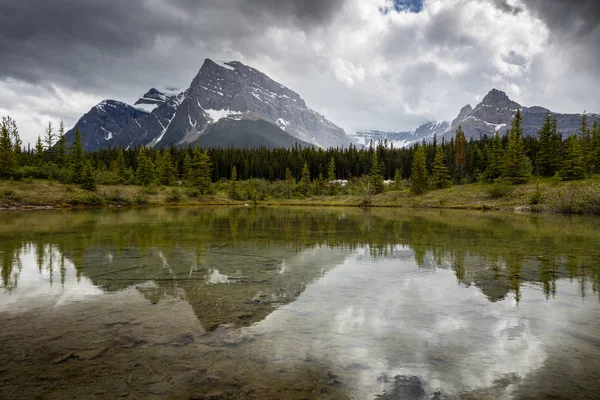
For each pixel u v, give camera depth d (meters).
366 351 5.74
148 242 17.44
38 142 78.12
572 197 48.69
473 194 67.19
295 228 25.86
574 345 6.08
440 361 5.45
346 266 12.31
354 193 90.88
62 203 51.72
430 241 18.77
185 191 78.88
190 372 5.01
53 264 12.07
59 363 5.24
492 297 8.76
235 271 11.34
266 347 5.82
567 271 11.61
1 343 5.91
